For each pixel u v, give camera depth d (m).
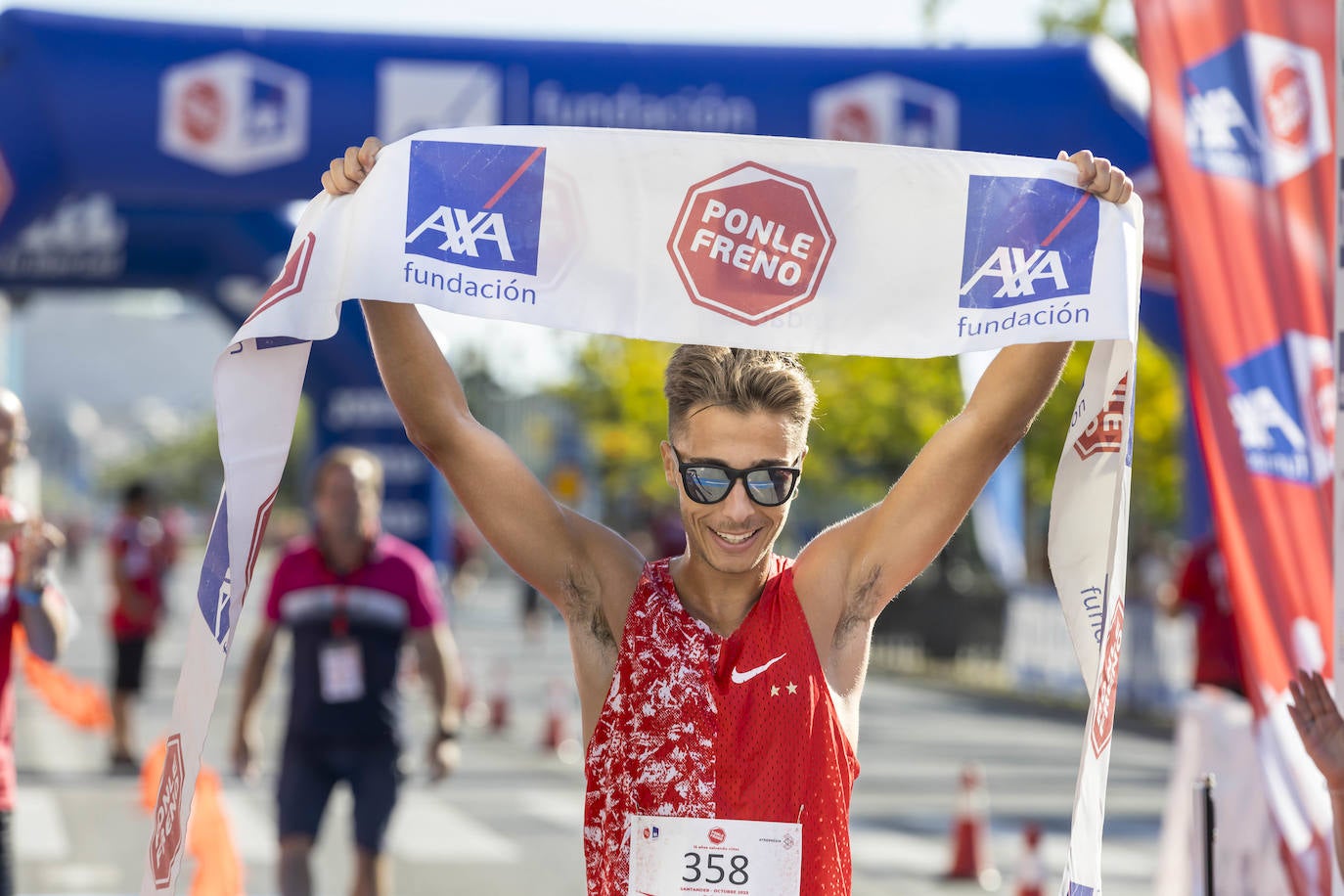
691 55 13.07
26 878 12.28
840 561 4.21
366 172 4.38
